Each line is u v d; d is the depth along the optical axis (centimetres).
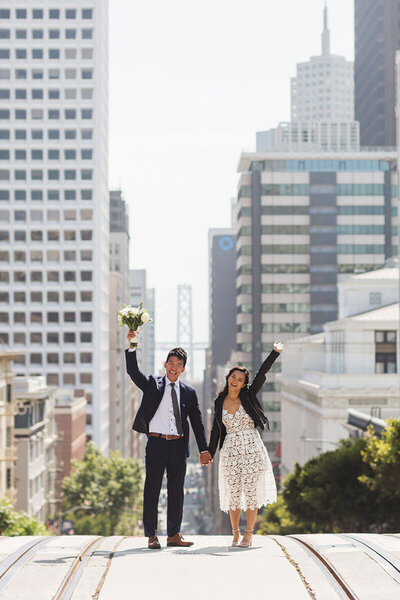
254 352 16700
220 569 1149
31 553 1221
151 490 1354
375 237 16712
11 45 16125
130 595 1007
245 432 1406
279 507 5741
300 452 9025
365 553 1220
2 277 15900
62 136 16025
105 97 17288
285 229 16738
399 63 7331
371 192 16738
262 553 1279
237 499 1402
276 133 18212
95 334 15800
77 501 8888
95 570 1137
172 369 1360
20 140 16025
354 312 8056
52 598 965
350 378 7388
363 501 4300
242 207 16888
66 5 16125
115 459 9150
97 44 16138
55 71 16112
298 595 1005
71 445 10562
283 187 16738
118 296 19775
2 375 6094
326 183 16712
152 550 1316
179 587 1047
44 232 15938
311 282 16662
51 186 15975
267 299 16662
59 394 12369
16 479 7362
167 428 1349
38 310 15838
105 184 17250
